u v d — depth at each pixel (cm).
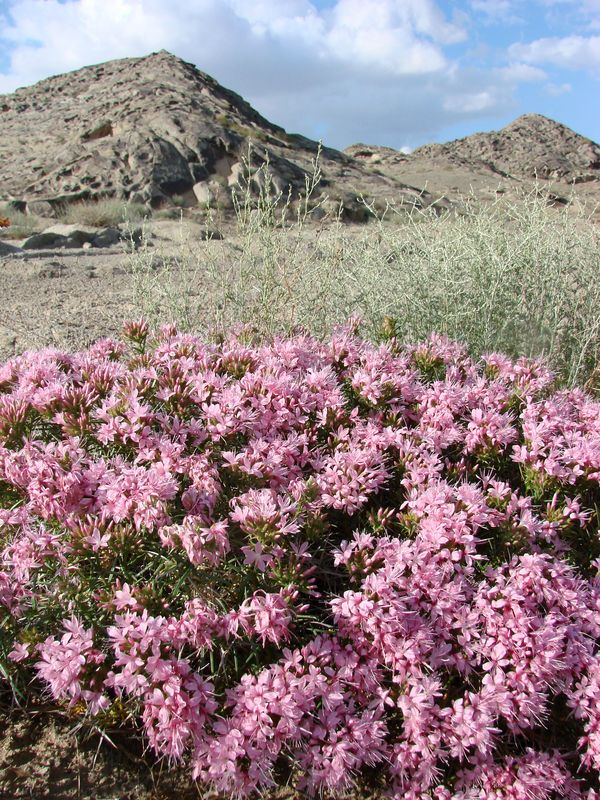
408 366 423
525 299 584
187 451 309
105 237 1848
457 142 6288
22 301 904
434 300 584
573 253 623
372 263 614
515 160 5775
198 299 633
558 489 305
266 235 593
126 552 249
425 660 247
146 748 240
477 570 280
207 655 254
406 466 308
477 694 238
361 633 244
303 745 233
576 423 368
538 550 288
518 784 233
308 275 592
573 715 261
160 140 3016
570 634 259
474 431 333
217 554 239
